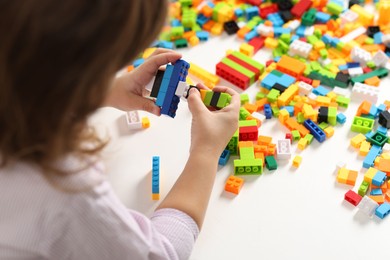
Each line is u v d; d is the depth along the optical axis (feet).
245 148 3.07
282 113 3.26
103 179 1.73
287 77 3.51
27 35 1.29
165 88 2.56
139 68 2.76
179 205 2.28
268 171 3.02
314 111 3.28
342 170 2.96
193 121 2.52
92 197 1.65
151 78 2.76
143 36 1.53
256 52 3.82
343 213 2.80
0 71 1.35
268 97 3.38
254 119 3.27
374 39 3.81
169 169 3.02
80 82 1.40
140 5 1.44
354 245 2.66
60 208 1.60
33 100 1.40
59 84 1.38
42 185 1.58
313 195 2.89
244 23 4.00
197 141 2.46
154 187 2.87
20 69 1.34
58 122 1.45
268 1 4.11
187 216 2.25
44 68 1.34
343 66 3.63
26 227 1.63
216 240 2.70
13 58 1.32
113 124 3.26
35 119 1.43
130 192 2.91
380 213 2.74
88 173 1.63
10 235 1.65
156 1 1.51
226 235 2.72
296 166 3.03
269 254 2.64
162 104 2.56
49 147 1.48
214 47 3.86
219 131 2.48
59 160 1.55
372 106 3.30
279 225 2.76
